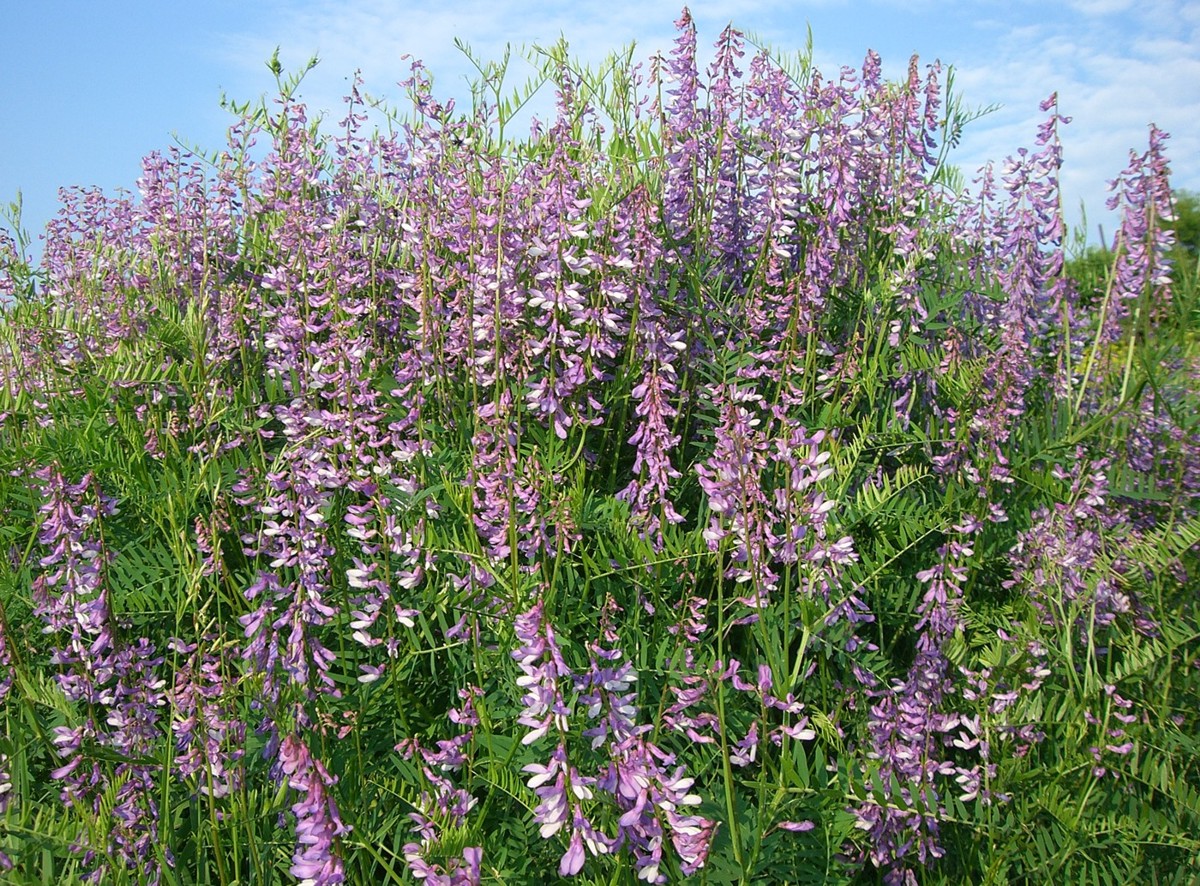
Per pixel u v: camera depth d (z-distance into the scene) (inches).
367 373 159.6
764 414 175.8
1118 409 165.5
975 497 161.0
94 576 127.7
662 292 180.4
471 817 111.8
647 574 135.9
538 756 116.5
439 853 98.9
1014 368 169.3
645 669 125.3
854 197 204.5
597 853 96.3
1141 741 136.0
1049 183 189.0
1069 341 195.2
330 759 115.7
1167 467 177.3
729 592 148.6
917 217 212.2
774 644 120.3
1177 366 189.2
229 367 197.8
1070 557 149.1
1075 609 145.7
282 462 145.3
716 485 115.9
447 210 183.8
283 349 183.0
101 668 124.5
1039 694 135.6
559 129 165.6
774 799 107.3
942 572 138.8
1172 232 182.2
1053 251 190.5
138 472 161.0
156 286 227.6
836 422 164.7
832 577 126.9
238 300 193.5
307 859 94.0
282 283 192.5
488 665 128.7
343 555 148.9
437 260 183.5
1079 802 129.8
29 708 119.0
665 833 97.6
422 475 149.2
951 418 171.5
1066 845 124.3
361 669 132.7
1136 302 186.2
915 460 174.1
